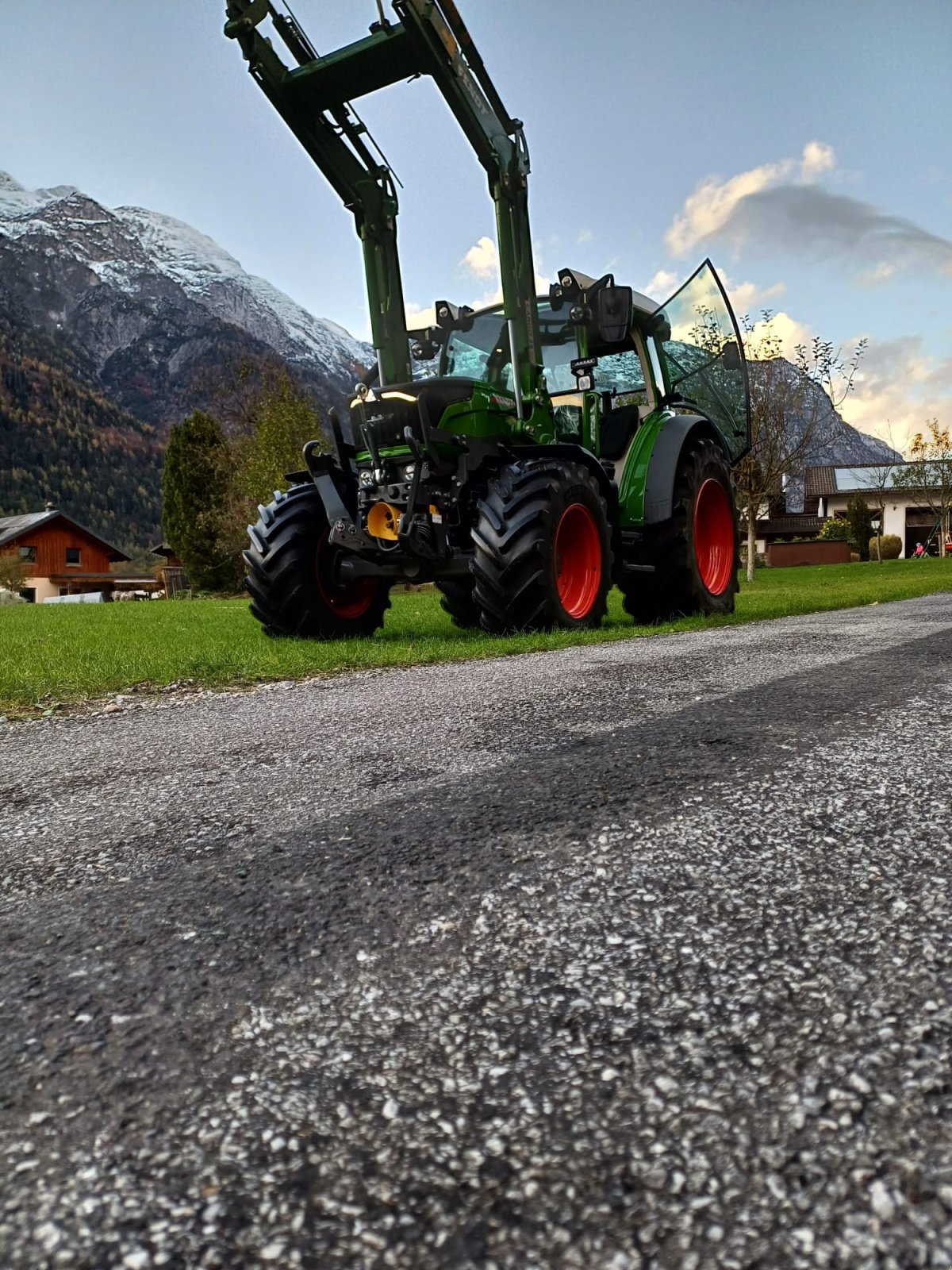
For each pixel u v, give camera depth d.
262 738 2.38
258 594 5.70
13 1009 0.85
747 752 1.90
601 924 0.99
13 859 1.36
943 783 1.58
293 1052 0.74
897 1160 0.56
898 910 0.99
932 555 47.28
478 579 5.18
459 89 5.09
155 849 1.38
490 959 0.91
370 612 6.18
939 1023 0.73
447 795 1.62
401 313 5.91
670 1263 0.48
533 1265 0.49
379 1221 0.53
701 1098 0.64
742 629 5.47
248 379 31.53
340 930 1.01
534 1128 0.61
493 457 5.38
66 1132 0.64
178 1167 0.59
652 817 1.42
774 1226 0.51
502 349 5.70
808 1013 0.76
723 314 7.36
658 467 6.29
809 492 53.72
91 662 4.50
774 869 1.15
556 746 2.04
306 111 5.41
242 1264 0.50
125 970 0.93
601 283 5.80
